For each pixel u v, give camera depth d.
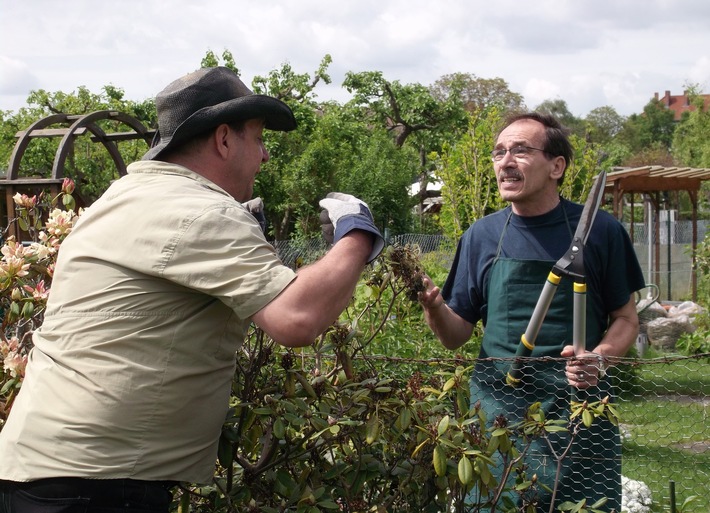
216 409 2.07
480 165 8.40
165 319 1.97
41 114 21.94
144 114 21.94
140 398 1.95
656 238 16.59
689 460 4.46
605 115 97.44
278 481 2.36
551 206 3.19
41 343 2.09
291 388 2.34
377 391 2.39
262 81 23.95
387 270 2.78
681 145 39.66
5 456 2.03
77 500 1.93
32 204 3.77
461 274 3.36
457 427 2.44
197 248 1.94
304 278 1.95
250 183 2.22
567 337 3.09
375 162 24.16
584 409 2.63
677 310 12.64
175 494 2.57
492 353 3.21
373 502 2.52
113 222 2.02
